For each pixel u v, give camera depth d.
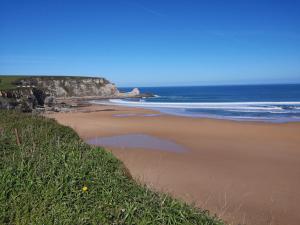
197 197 9.73
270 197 10.01
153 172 12.33
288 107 45.88
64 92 96.56
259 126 26.28
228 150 17.03
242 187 10.92
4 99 39.28
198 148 17.50
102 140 20.00
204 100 73.69
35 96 51.03
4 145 7.41
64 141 8.56
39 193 4.81
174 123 28.58
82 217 4.24
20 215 4.32
